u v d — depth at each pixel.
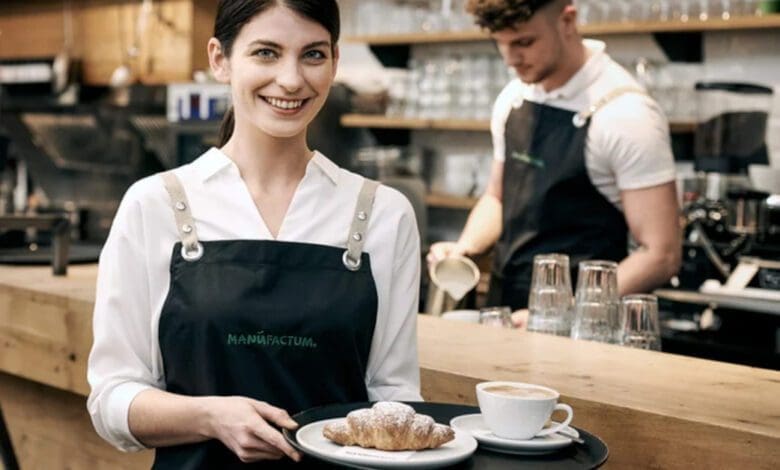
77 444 3.21
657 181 3.33
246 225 1.86
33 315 3.10
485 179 5.59
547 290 2.83
